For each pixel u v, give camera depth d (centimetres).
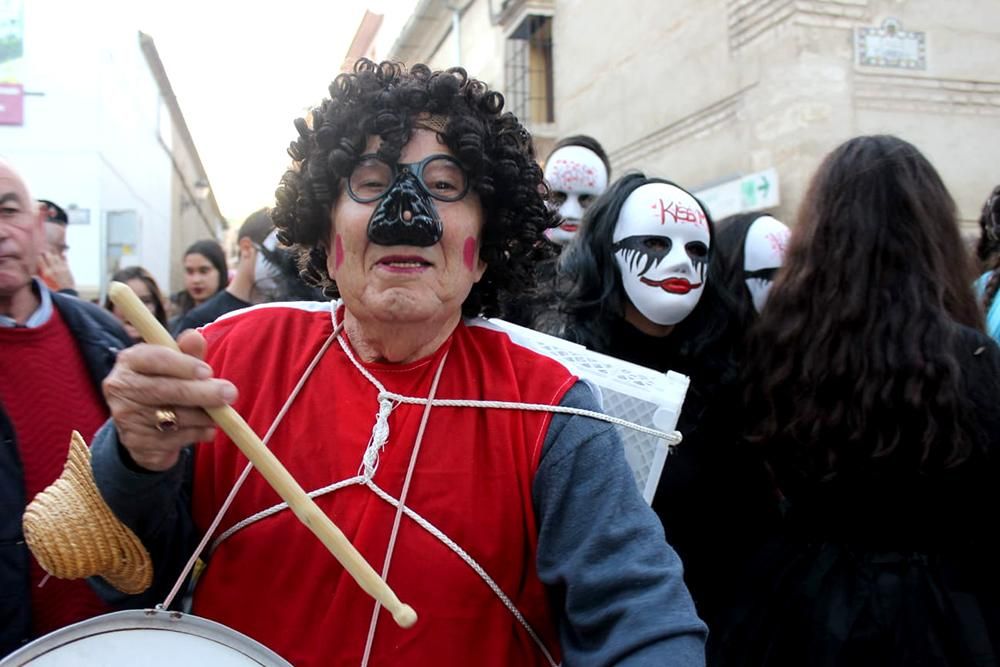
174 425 87
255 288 331
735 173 612
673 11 692
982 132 565
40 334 168
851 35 544
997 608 156
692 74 666
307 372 110
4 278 164
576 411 104
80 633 88
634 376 150
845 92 542
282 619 99
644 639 89
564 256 220
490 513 101
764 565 175
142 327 86
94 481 90
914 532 157
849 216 169
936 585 154
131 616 90
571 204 343
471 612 99
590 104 850
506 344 114
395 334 105
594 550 97
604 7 816
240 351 112
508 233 114
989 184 563
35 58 1003
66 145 1014
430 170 105
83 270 1006
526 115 1023
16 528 152
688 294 203
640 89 749
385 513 101
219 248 450
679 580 96
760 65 577
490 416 105
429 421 105
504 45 1048
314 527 85
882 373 155
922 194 169
